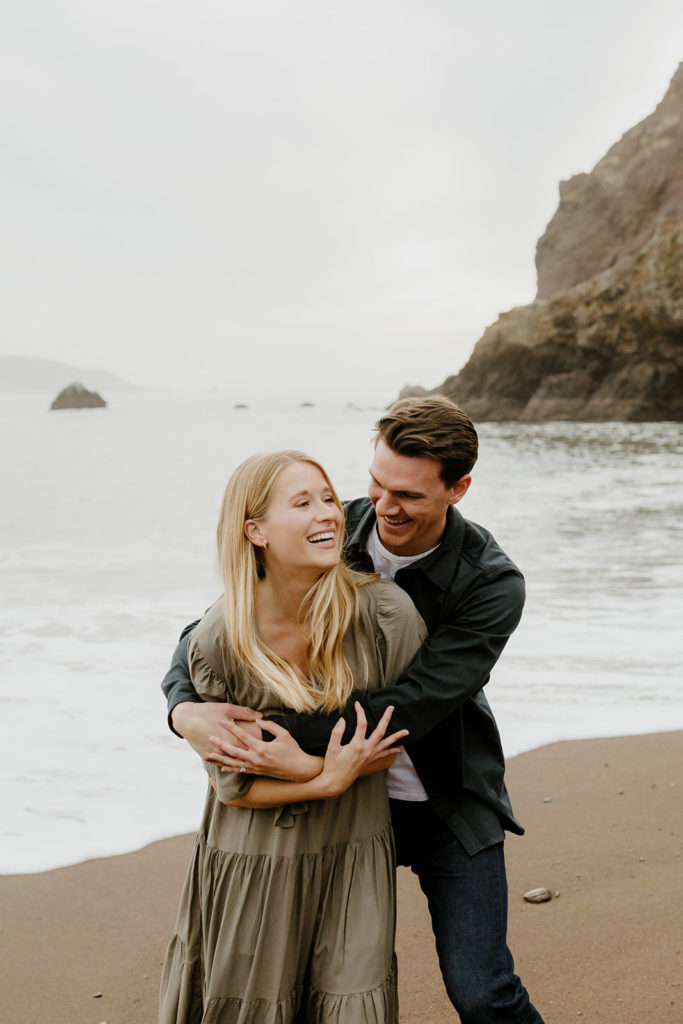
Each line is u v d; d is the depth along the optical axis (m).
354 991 1.87
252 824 1.93
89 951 2.91
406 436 2.01
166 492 17.30
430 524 2.11
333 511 1.95
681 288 36.47
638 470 20.33
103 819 3.85
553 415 41.12
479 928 2.04
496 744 2.23
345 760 1.87
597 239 49.31
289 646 2.01
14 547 11.02
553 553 10.07
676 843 3.57
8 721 4.98
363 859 1.97
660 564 9.36
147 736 4.80
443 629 2.09
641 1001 2.60
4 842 3.64
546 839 3.64
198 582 8.88
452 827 2.12
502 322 43.59
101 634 6.87
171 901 3.22
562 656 6.16
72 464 24.69
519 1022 1.99
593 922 3.02
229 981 1.92
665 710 5.11
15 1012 2.60
